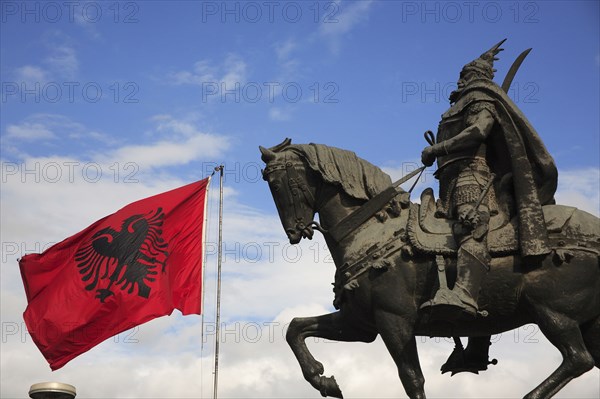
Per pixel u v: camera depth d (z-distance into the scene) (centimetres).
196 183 1302
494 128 815
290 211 846
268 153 852
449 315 755
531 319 791
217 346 1184
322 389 846
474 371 846
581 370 749
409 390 788
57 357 1217
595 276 763
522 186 786
